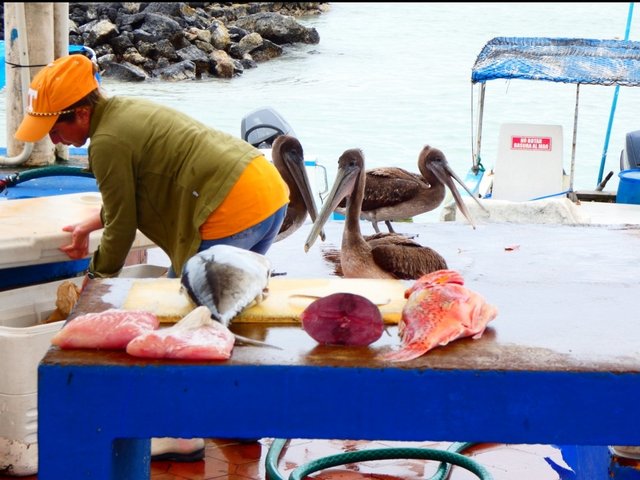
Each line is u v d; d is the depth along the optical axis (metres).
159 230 4.52
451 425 3.11
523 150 10.76
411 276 4.47
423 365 3.09
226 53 24.06
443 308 3.28
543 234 5.74
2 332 4.20
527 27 33.56
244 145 4.45
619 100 20.66
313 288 3.75
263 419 3.10
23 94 8.30
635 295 3.92
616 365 3.12
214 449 4.84
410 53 27.72
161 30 23.33
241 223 4.36
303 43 27.52
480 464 4.57
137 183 4.39
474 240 5.57
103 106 4.37
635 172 10.18
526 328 3.46
